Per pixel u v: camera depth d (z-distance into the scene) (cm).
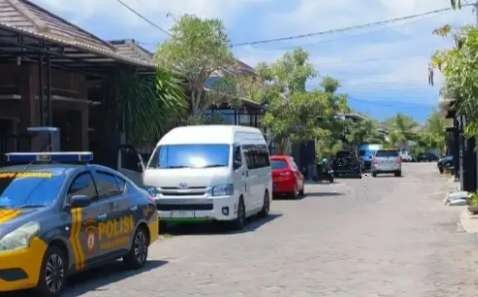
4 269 923
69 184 1072
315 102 3475
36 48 1709
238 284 1082
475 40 1492
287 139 3594
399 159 5359
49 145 1773
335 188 3744
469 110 1570
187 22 2750
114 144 2411
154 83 2483
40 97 1803
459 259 1282
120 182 1229
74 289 1066
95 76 2503
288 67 3591
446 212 2230
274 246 1501
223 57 2794
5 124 2225
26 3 2583
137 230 1242
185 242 1616
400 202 2698
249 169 1967
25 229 950
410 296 975
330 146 5066
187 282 1110
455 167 4184
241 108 3594
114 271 1223
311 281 1095
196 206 1769
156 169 1819
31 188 1056
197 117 2783
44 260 967
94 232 1096
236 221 1830
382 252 1376
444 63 1523
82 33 2675
